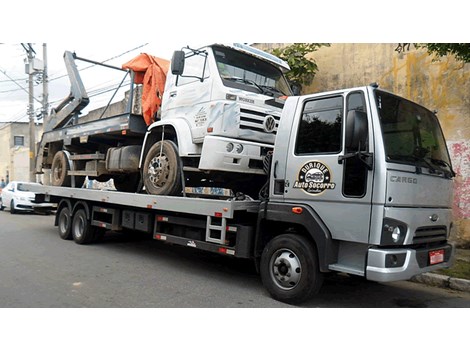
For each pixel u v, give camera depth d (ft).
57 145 38.11
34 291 18.83
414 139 17.25
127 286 19.94
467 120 28.94
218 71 21.77
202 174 23.94
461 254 27.58
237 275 22.67
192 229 22.08
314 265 16.72
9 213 57.93
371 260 15.05
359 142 15.34
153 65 26.76
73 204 32.83
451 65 29.58
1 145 136.87
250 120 21.50
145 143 25.68
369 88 15.98
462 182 29.19
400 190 15.52
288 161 17.97
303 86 37.11
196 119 22.29
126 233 34.04
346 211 15.92
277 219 17.75
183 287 19.99
